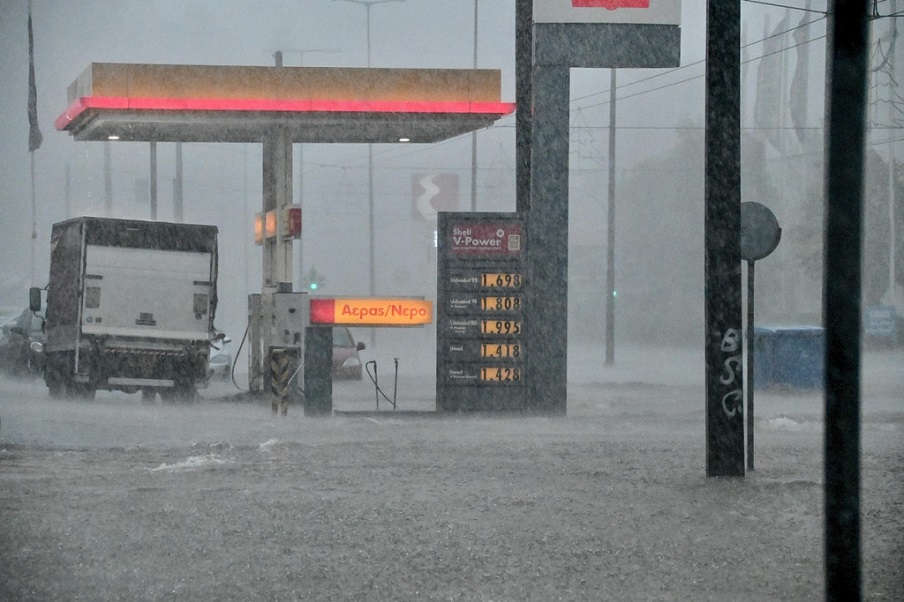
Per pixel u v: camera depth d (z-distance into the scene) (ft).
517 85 154.20
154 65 157.17
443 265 143.13
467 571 55.31
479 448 102.42
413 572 55.06
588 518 68.13
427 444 105.60
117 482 81.25
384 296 139.85
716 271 81.30
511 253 144.05
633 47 144.36
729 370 81.87
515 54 154.51
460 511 70.38
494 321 143.23
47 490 77.56
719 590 51.75
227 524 66.03
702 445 104.99
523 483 81.30
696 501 73.41
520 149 154.30
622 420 136.05
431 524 66.33
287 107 158.51
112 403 159.22
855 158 40.37
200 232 159.53
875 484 80.94
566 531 64.49
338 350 218.18
